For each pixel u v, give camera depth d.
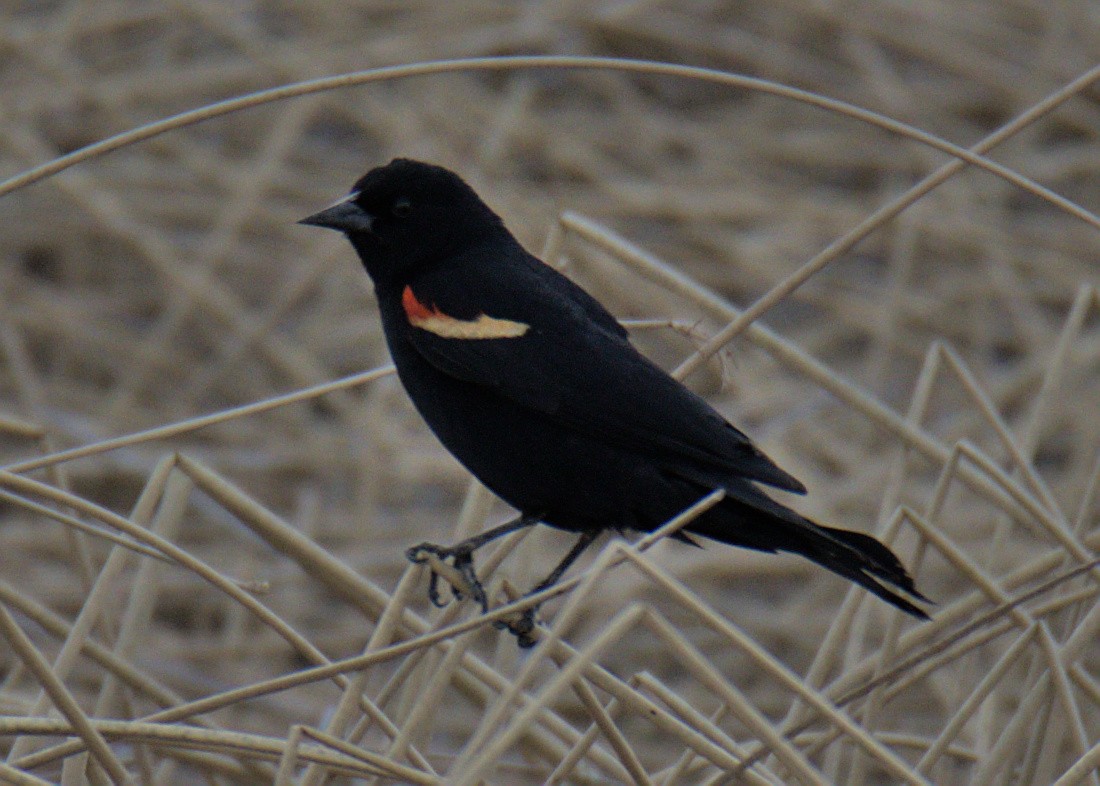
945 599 10.78
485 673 6.31
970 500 11.70
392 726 5.96
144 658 9.78
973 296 13.45
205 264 12.65
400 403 12.12
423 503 12.00
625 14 14.94
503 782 8.75
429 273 7.60
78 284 13.82
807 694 4.96
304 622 10.86
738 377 12.30
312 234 13.56
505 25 14.81
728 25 15.70
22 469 6.29
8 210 13.80
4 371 12.78
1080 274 13.44
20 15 15.67
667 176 14.05
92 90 13.95
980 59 14.84
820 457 12.00
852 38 15.06
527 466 7.17
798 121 14.99
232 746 5.39
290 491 11.74
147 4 14.78
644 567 4.91
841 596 10.94
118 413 12.03
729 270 13.58
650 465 6.93
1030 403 12.70
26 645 5.11
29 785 5.21
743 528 6.77
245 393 12.62
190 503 11.35
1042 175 14.41
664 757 9.98
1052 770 6.36
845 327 13.39
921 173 14.33
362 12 15.12
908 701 10.26
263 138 14.42
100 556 11.11
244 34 14.11
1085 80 6.63
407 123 13.65
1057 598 6.66
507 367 7.13
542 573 10.76
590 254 12.37
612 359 7.05
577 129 14.54
